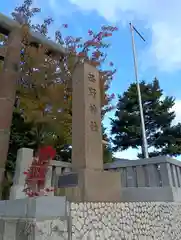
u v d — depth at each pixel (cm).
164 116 1537
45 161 264
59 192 300
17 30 475
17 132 539
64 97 606
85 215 244
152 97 1592
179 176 455
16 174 354
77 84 368
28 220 194
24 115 536
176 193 417
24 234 190
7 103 412
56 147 593
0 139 386
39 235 185
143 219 335
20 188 331
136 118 1549
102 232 258
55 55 596
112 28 761
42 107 566
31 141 541
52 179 385
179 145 1515
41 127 553
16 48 461
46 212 200
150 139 1559
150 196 411
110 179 317
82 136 327
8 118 407
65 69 622
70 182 303
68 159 620
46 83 597
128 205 319
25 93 572
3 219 221
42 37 540
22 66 587
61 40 718
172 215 396
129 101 1611
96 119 352
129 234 298
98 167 321
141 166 439
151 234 338
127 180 447
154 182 417
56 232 202
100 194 297
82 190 285
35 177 251
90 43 723
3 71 433
